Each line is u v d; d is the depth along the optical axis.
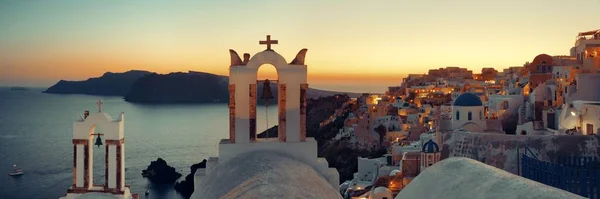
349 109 126.19
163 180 81.69
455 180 7.65
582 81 58.53
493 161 35.41
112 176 14.86
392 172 45.97
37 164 89.69
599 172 16.50
